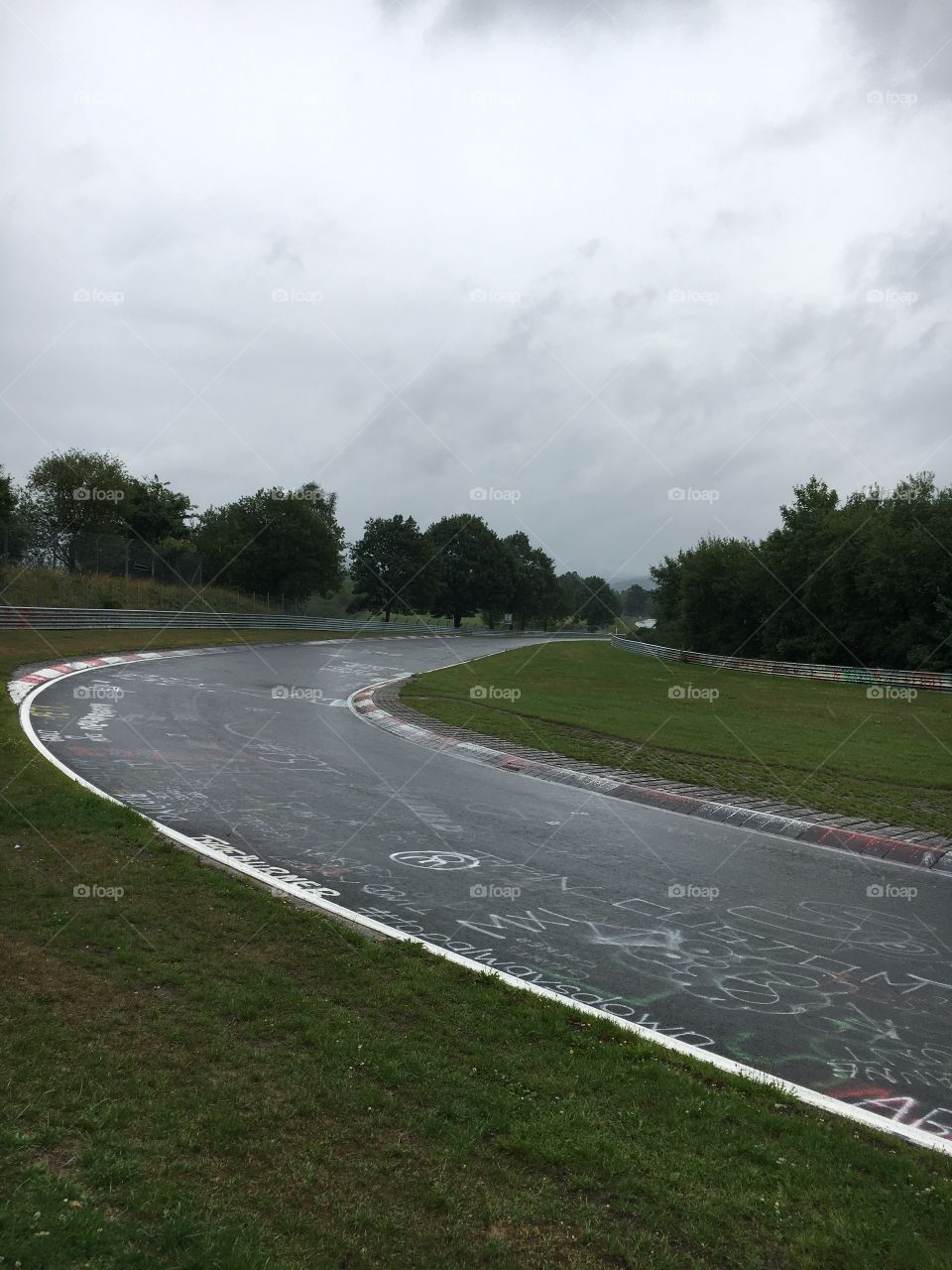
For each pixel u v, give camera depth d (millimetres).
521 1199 3496
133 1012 4715
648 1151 3973
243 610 56750
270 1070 4266
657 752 17500
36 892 6570
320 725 19000
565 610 153125
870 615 47781
